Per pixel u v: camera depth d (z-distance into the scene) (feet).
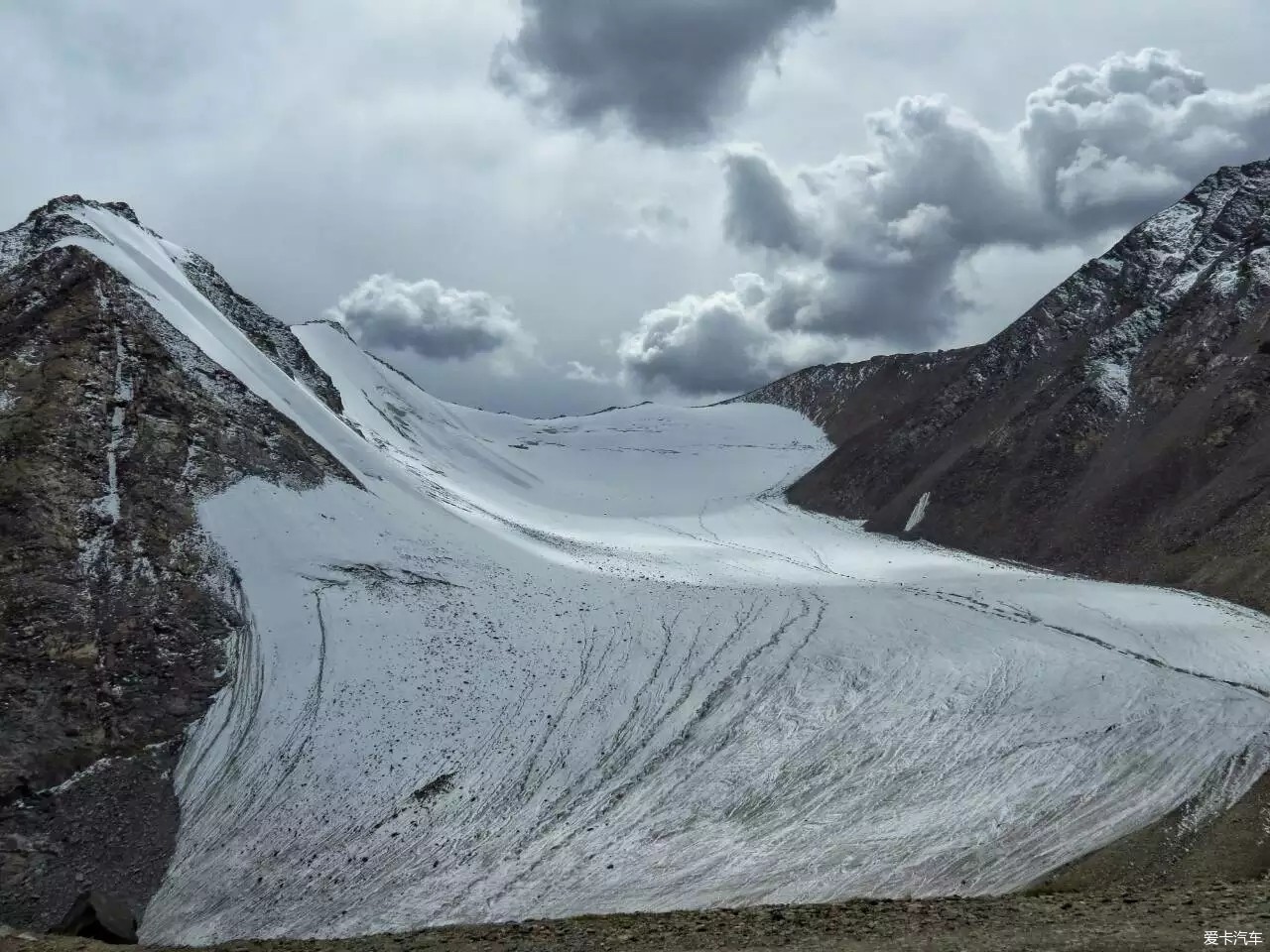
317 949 65.46
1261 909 50.24
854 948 49.32
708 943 55.72
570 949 57.26
